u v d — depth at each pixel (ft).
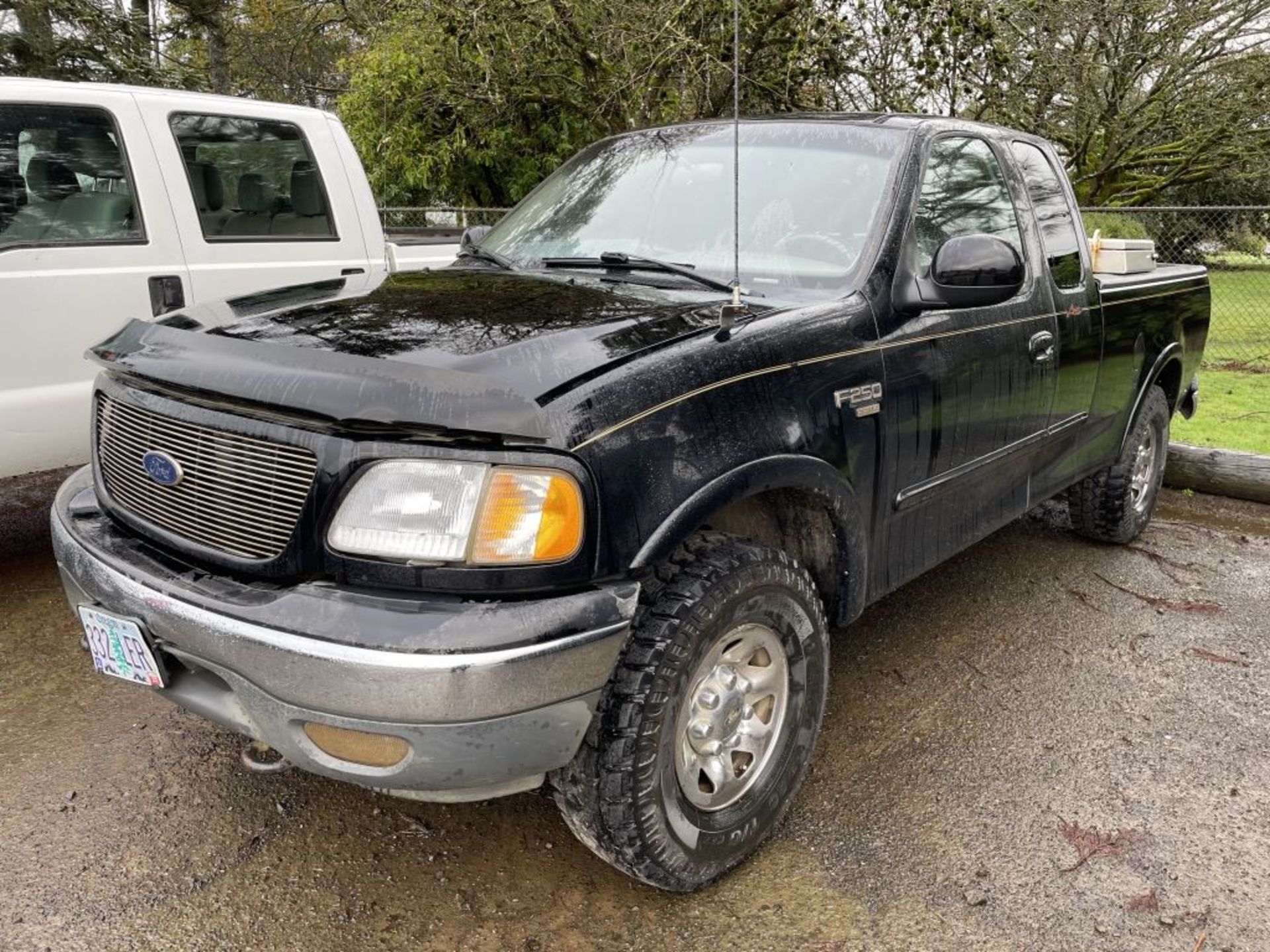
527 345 7.00
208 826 8.64
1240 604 13.76
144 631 6.93
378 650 6.02
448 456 6.25
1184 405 17.62
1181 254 38.24
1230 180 53.52
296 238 16.17
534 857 8.36
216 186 15.28
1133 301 14.23
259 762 9.53
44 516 16.49
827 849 8.48
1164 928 7.59
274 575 6.60
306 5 58.85
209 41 55.52
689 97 30.35
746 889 7.99
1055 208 13.14
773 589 7.74
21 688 10.97
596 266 10.16
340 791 9.20
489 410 6.22
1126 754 9.95
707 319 8.07
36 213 13.41
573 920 7.64
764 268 9.64
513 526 6.27
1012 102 29.96
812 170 10.36
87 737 10.01
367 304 8.32
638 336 7.48
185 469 7.07
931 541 10.36
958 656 12.03
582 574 6.47
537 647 6.19
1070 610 13.48
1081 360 12.68
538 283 9.42
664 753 7.11
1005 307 11.02
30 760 9.57
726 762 7.81
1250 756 9.95
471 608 6.19
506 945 7.39
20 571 14.29
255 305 8.52
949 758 9.85
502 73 34.40
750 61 29.68
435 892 7.93
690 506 6.95
